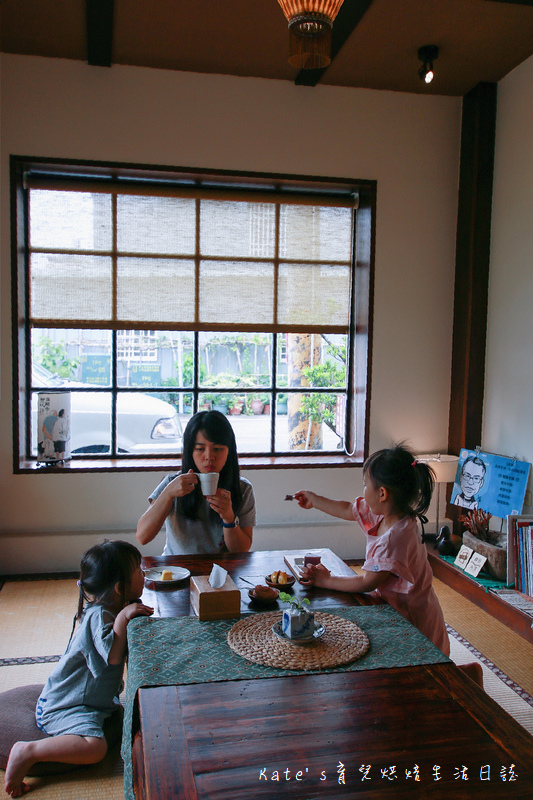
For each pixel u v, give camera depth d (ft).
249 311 12.50
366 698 3.90
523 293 11.17
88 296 11.88
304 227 12.65
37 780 5.58
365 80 11.84
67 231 11.73
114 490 11.69
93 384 12.35
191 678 4.09
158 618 5.05
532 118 10.85
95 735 5.56
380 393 12.67
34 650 8.19
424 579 5.77
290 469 12.36
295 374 13.03
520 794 3.09
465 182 12.47
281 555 6.82
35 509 11.46
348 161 12.21
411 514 5.77
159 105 11.42
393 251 12.51
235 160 11.76
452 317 12.94
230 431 6.87
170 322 12.18
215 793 3.04
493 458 11.50
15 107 10.94
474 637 8.94
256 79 11.76
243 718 3.65
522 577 9.83
